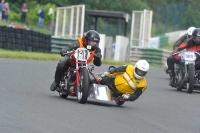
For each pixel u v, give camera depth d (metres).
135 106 40.44
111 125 29.89
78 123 29.27
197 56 53.00
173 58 54.66
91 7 185.00
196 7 191.50
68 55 38.84
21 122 27.64
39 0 174.50
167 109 40.34
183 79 53.47
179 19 169.88
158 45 150.25
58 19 116.50
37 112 31.22
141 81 38.09
